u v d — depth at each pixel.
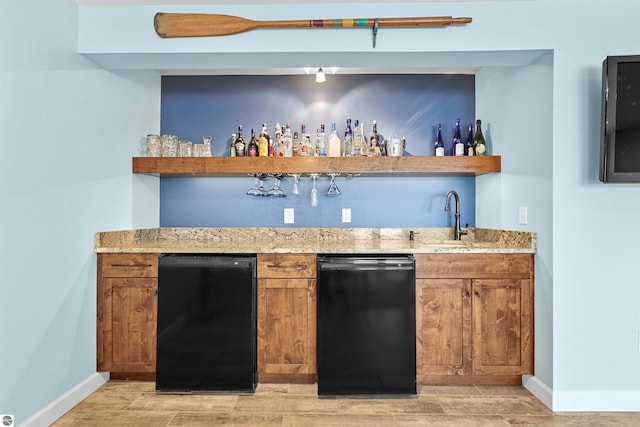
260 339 2.52
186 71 3.20
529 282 2.49
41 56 2.06
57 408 2.17
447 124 3.27
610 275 2.28
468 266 2.50
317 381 2.48
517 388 2.53
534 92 2.47
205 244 2.94
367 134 3.27
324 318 2.43
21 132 1.94
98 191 2.56
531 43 2.29
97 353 2.56
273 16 2.33
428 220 3.28
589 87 2.28
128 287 2.56
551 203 2.30
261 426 2.08
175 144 3.00
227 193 3.29
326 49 2.32
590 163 2.28
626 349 2.27
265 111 3.29
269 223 3.29
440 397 2.41
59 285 2.21
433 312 2.50
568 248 2.28
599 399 2.26
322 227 3.26
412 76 3.28
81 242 2.40
